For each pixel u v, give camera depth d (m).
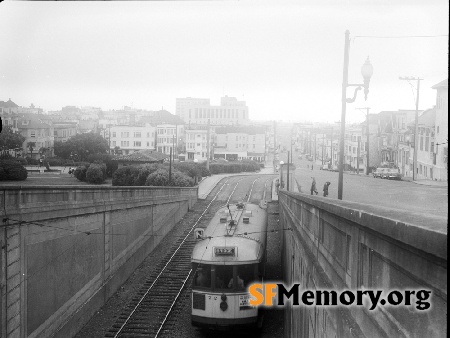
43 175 65.12
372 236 4.94
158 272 21.98
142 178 51.72
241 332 15.63
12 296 11.91
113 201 19.20
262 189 53.88
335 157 102.62
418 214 4.44
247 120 180.25
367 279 5.17
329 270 7.62
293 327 11.92
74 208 15.41
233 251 14.72
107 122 154.50
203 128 117.12
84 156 84.19
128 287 20.20
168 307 17.62
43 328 13.48
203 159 105.38
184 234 30.27
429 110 55.88
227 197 47.72
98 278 17.78
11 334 11.85
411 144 57.16
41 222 13.33
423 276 3.52
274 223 33.19
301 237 12.12
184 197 37.09
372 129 79.50
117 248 19.97
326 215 8.08
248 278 14.77
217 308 14.59
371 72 13.76
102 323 16.33
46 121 99.69
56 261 14.30
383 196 24.23
